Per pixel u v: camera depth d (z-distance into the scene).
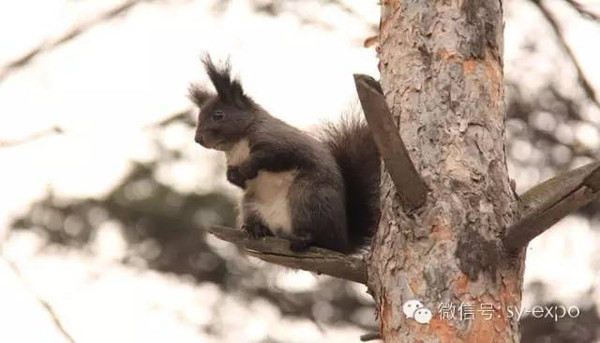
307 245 9.61
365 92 7.67
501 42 9.23
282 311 18.25
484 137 8.68
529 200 8.73
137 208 17.58
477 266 8.15
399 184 8.27
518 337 8.30
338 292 18.20
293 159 11.34
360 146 11.38
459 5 9.12
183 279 18.20
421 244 8.28
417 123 8.76
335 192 11.03
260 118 12.58
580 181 7.89
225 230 10.10
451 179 8.45
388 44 9.34
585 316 16.69
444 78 8.87
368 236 11.12
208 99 13.25
